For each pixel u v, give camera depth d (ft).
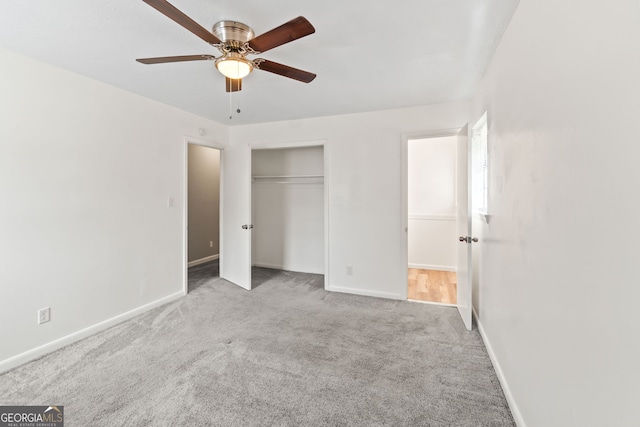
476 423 4.99
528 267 4.54
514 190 5.23
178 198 11.18
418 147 15.75
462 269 9.18
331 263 12.15
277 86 8.77
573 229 3.21
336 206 11.98
